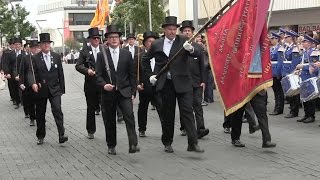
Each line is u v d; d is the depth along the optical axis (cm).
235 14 795
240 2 790
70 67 4412
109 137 847
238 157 804
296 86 1110
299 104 1239
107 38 827
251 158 794
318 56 1085
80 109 1496
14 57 1588
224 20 802
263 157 797
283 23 2180
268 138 823
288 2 1983
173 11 3191
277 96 1232
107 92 820
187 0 2827
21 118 1373
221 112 1322
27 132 1130
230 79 806
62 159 835
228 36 800
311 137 944
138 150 812
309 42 1108
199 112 956
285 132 1002
